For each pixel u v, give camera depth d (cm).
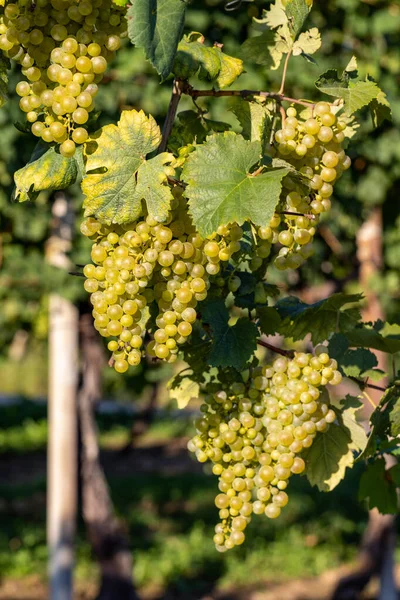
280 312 143
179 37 120
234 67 132
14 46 122
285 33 137
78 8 120
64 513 472
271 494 130
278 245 144
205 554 776
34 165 123
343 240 451
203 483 1085
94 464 524
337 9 367
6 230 409
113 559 531
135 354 123
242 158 118
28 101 123
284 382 130
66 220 400
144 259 120
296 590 700
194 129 141
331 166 126
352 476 1025
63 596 468
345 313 141
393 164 387
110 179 118
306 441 129
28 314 466
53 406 476
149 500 980
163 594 689
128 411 1616
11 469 1165
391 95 370
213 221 115
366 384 140
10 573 714
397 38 387
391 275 465
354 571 593
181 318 123
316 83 126
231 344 130
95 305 122
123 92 329
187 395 141
